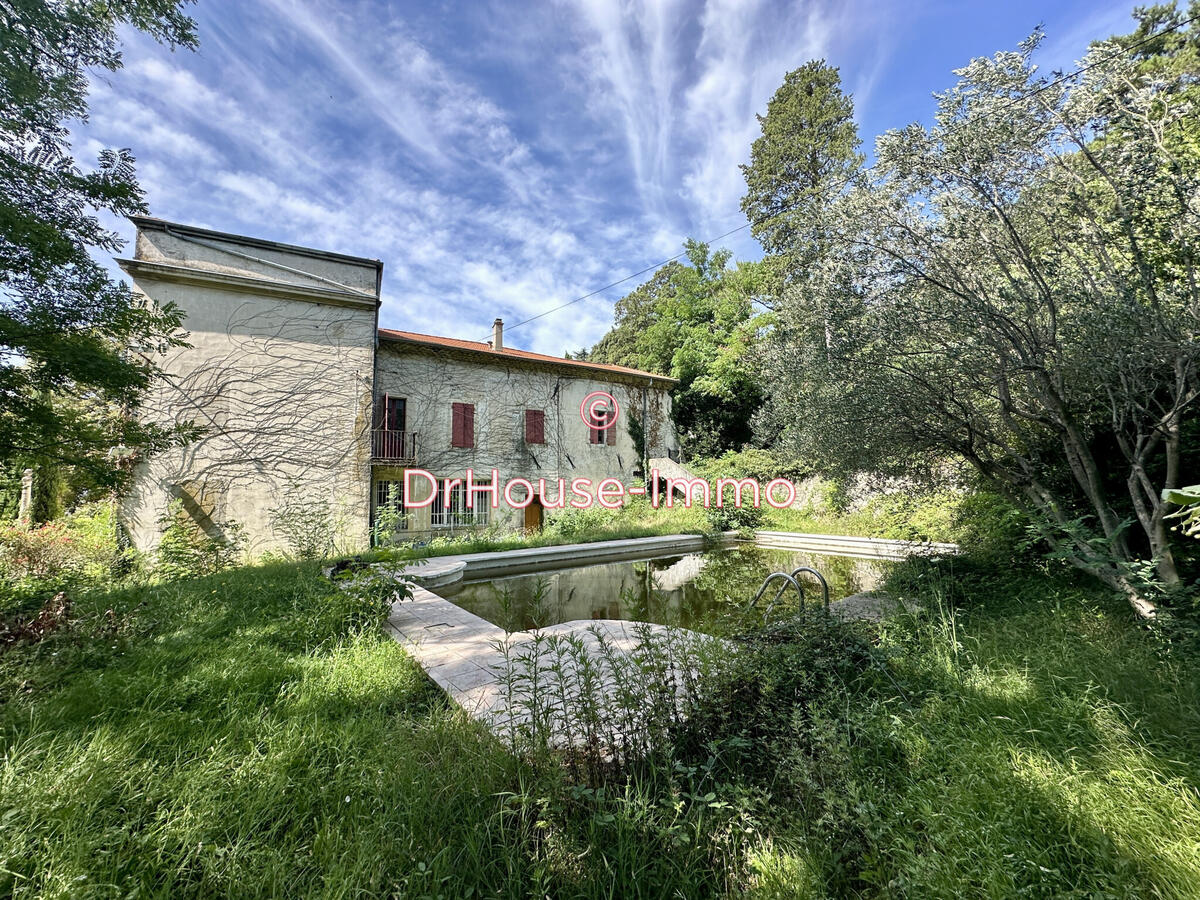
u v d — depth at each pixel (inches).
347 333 412.5
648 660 98.8
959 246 152.5
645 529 545.0
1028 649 126.8
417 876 59.3
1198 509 103.0
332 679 127.5
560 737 95.8
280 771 82.0
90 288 171.2
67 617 150.7
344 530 396.5
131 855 62.1
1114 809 65.9
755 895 59.0
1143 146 119.4
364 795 78.0
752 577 335.9
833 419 182.5
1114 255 134.7
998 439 172.6
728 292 786.2
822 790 74.0
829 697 101.4
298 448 389.4
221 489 362.6
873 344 158.2
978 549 218.1
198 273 360.8
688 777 80.9
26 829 62.4
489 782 76.7
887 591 217.6
